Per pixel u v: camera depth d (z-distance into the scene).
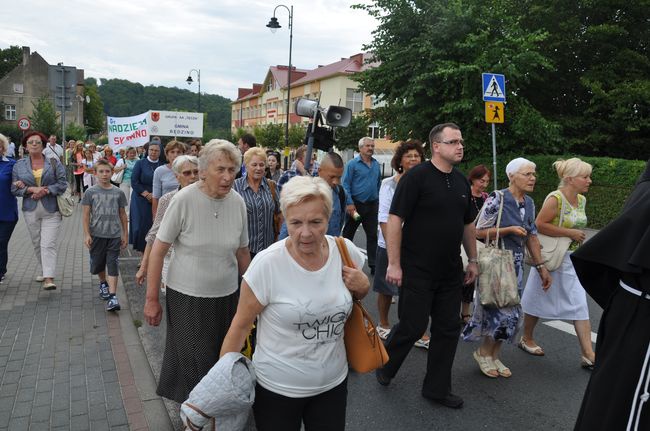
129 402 3.70
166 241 3.16
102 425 3.40
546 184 15.18
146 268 3.82
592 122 17.75
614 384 2.20
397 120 18.84
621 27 17.03
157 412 3.57
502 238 4.39
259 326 2.29
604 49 17.86
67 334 4.98
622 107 16.44
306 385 2.22
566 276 4.57
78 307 5.79
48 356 4.46
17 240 9.66
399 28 17.05
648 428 2.11
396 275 3.66
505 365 4.62
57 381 4.00
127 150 11.92
